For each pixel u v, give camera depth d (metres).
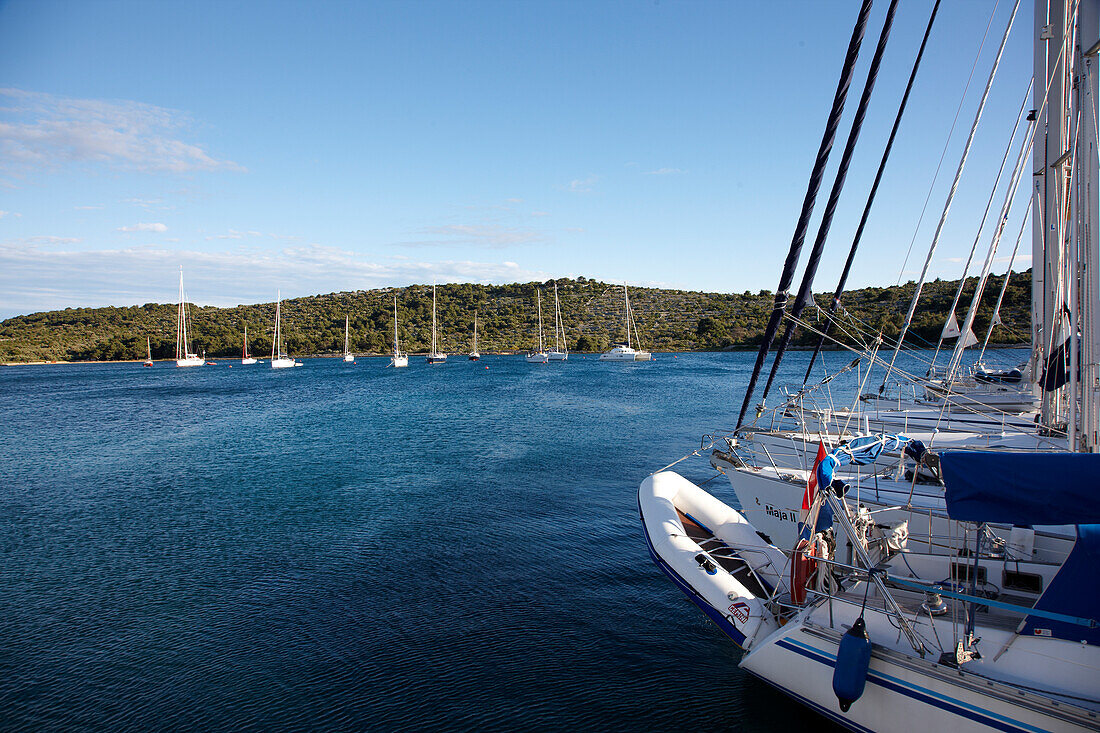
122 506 19.23
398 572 13.37
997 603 6.43
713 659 9.75
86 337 136.00
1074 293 7.75
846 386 44.84
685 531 10.86
